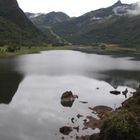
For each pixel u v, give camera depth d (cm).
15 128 4375
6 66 12356
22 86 7688
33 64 13388
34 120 4784
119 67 12644
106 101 6128
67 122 4681
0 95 6562
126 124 3356
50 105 5756
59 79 8969
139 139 3278
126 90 7119
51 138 3972
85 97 6475
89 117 4909
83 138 3922
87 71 11106
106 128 3519
